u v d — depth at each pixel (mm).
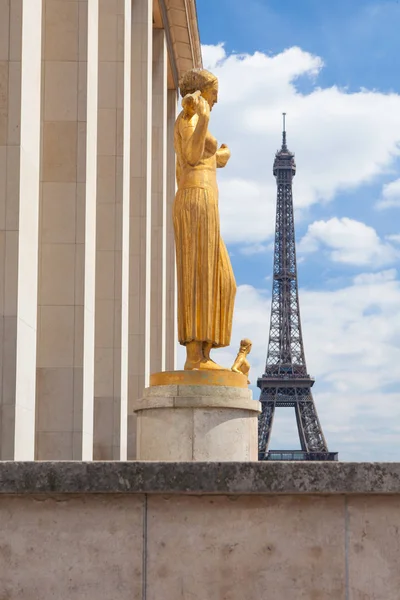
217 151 34938
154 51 80438
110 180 51344
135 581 16547
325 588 16641
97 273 50625
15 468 16250
